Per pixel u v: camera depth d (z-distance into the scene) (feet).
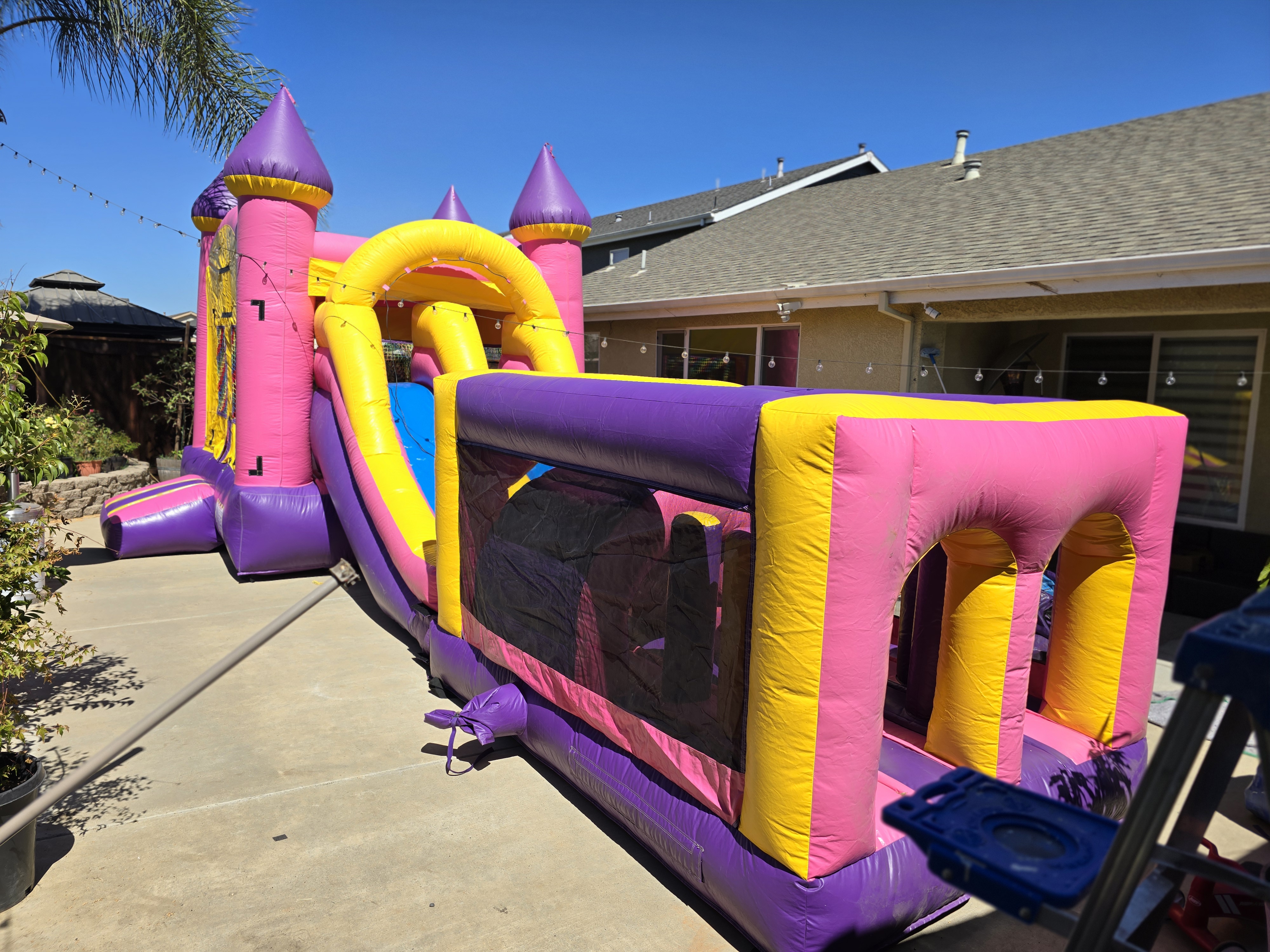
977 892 5.96
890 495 9.72
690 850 11.97
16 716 13.04
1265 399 26.61
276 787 15.61
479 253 29.63
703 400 11.60
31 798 11.80
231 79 36.99
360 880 12.79
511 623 17.01
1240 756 7.15
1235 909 11.67
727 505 11.19
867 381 30.32
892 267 29.22
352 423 26.22
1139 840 5.36
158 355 53.42
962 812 6.68
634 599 13.32
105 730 17.83
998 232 29.45
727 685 11.44
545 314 31.78
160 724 18.15
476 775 16.35
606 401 13.39
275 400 30.19
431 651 20.35
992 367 32.40
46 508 16.07
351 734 17.98
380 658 22.72
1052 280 23.56
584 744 14.71
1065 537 14.37
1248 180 25.72
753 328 34.88
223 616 26.07
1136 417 13.41
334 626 25.50
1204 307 22.34
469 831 14.29
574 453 14.24
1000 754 12.20
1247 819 14.92
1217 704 5.21
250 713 18.92
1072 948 5.58
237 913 11.92
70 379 49.83
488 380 17.70
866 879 10.65
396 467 25.48
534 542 16.11
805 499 9.78
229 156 30.25
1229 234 21.74
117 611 26.35
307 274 30.35
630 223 81.05
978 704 12.19
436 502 20.13
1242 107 33.68
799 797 10.31
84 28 34.35
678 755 12.41
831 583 9.80
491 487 17.81
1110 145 35.86
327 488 31.19
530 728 16.37
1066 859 6.02
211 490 35.01
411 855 13.51
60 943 11.19
